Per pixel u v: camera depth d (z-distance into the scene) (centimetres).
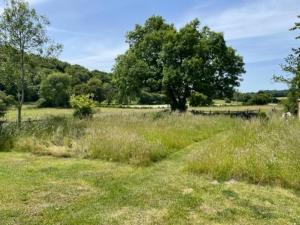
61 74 6325
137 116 2164
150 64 3478
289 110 3197
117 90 3628
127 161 1173
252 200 771
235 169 949
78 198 775
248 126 1573
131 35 3669
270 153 990
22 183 888
